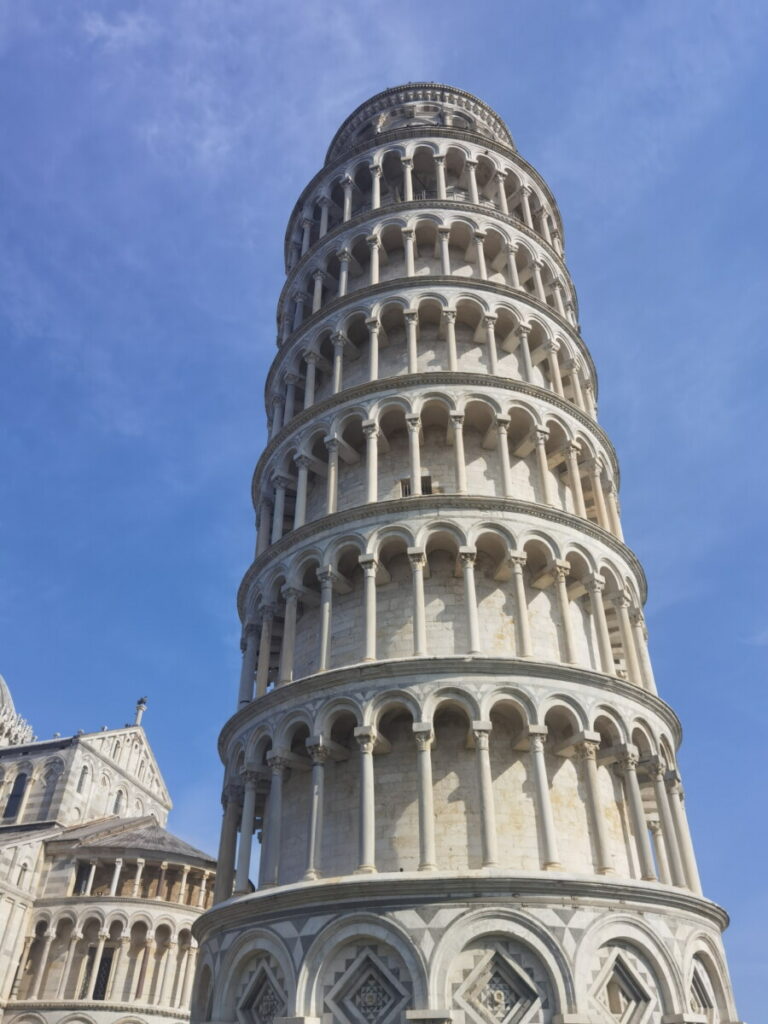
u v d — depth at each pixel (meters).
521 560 29.47
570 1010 20.72
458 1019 20.66
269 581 32.81
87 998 60.19
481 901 21.98
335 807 27.12
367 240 40.84
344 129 53.81
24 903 64.06
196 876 68.44
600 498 35.66
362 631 30.11
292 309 43.94
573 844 26.08
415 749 26.95
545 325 38.78
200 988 26.56
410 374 34.03
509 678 26.38
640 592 34.88
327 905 22.89
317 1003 21.83
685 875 26.97
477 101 53.44
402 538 30.02
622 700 27.88
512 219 42.09
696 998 23.91
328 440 34.31
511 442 35.19
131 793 87.81
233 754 30.47
